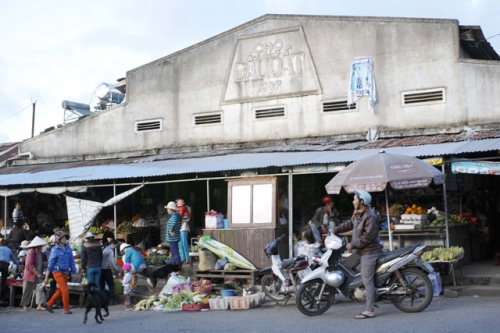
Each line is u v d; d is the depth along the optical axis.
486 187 17.45
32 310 13.80
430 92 16.91
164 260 15.54
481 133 15.53
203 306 12.01
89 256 12.93
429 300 9.74
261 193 14.38
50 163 23.11
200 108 20.47
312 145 17.92
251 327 9.35
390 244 12.67
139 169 17.97
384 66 17.61
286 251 14.48
